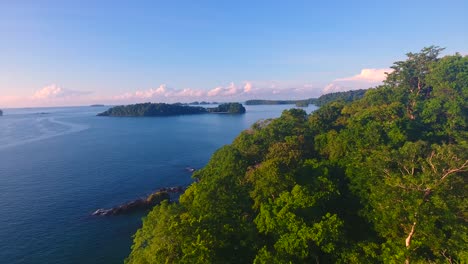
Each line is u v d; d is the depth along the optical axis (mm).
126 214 68750
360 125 53781
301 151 53469
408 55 91250
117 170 104438
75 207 72188
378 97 82562
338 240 31000
